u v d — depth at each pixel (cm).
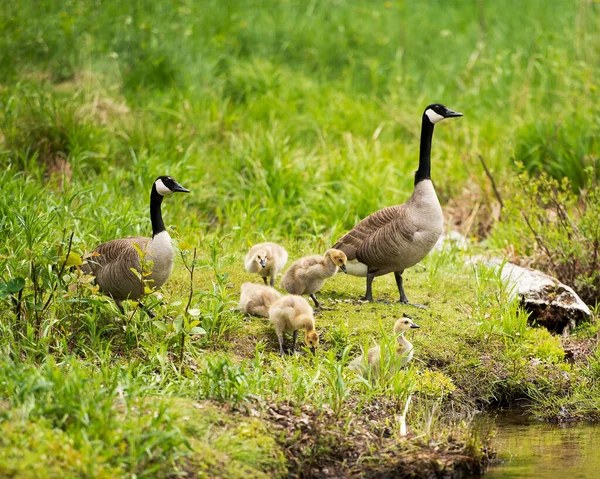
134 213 1473
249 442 876
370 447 923
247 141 1927
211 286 1330
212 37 2544
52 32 2236
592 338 1309
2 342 982
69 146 1781
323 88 2417
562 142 2011
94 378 927
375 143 2039
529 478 907
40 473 734
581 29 2569
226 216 1706
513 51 2684
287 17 2795
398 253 1287
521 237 1616
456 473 916
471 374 1163
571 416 1115
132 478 757
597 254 1485
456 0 3177
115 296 1143
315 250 1553
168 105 2114
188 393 949
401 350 1120
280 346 1122
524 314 1272
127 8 2405
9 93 1912
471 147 2098
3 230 1250
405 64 2644
